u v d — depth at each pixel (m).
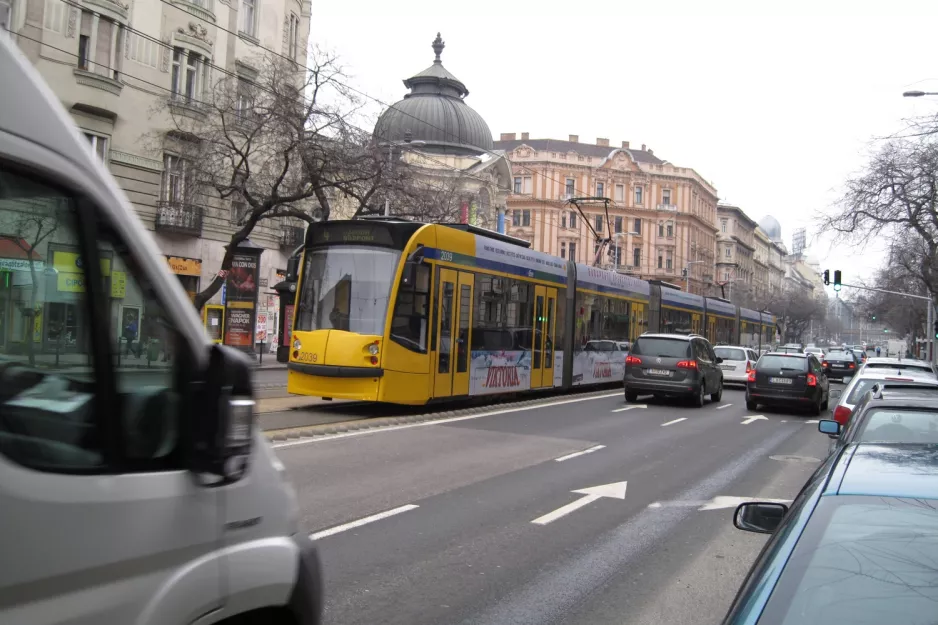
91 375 2.25
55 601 2.09
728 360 30.58
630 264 98.81
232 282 35.47
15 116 2.09
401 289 15.08
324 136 28.52
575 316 22.39
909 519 2.60
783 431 16.50
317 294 15.41
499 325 18.23
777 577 2.37
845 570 2.33
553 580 6.10
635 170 99.56
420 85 64.06
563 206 95.19
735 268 126.56
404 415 15.80
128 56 29.62
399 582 5.88
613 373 25.16
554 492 9.36
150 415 2.41
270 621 2.92
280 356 15.62
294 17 39.72
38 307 2.13
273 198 28.09
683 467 11.58
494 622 5.17
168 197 31.83
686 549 7.12
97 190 2.29
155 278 2.44
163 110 31.11
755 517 4.07
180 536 2.44
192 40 32.12
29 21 26.25
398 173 31.11
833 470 3.20
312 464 10.23
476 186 59.97
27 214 2.11
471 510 8.23
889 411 6.86
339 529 7.24
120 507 2.25
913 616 2.13
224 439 2.43
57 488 2.10
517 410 18.12
